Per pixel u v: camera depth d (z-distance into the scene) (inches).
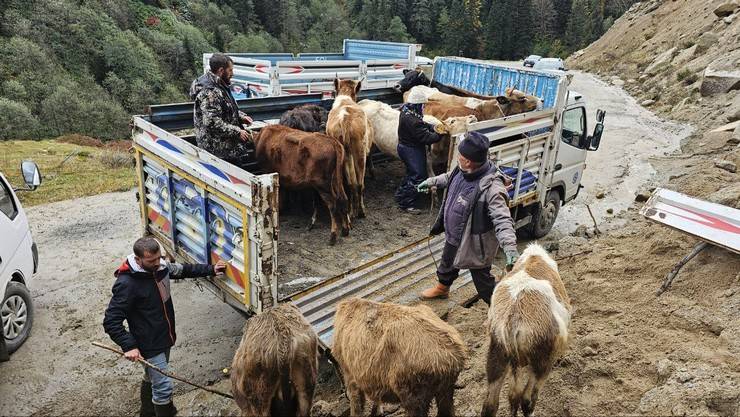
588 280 251.0
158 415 177.6
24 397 198.7
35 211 398.9
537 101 323.6
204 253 197.3
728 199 296.0
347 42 591.8
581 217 405.4
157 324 171.3
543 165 307.1
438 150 290.0
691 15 1234.0
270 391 136.9
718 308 200.2
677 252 249.6
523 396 143.3
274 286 173.2
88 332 242.2
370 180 337.7
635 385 169.5
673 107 812.6
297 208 285.4
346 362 148.6
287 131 244.8
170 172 207.3
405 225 267.9
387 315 143.4
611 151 593.0
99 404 197.2
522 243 347.6
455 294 230.5
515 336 136.1
